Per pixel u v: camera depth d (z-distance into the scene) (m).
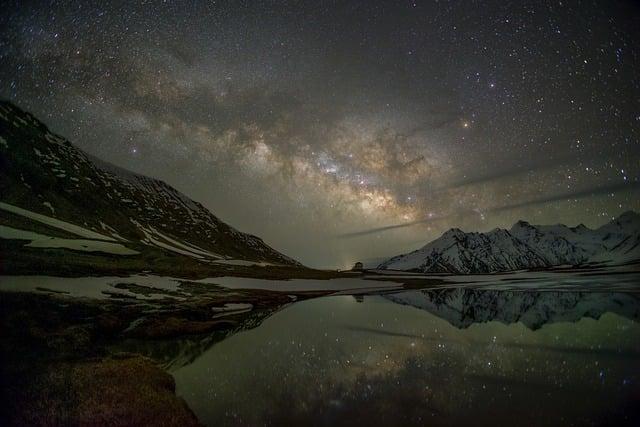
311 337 38.62
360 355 30.80
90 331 33.31
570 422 16.70
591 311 53.44
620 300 65.75
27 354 22.97
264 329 43.25
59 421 15.06
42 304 37.81
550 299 74.25
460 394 20.94
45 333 28.08
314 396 20.86
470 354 30.58
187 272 93.69
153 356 29.78
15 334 26.64
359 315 56.28
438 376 24.58
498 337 37.47
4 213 90.06
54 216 106.56
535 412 17.98
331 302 76.38
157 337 36.62
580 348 30.94
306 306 68.50
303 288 107.94
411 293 103.06
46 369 20.45
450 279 193.62
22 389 17.48
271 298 76.25
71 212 117.06
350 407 19.20
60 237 89.88
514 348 32.16
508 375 24.27
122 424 15.52
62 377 19.42
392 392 21.47
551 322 45.34
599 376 23.20
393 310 63.00
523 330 40.84
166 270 88.44
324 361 28.91
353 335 39.75
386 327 44.97
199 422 17.14
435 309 64.25
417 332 41.44
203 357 29.75
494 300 78.62
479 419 17.42
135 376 21.25
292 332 41.41
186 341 35.94
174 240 155.25
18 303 36.09
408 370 26.14
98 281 59.78
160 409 17.41
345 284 135.75
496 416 17.70
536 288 107.12
